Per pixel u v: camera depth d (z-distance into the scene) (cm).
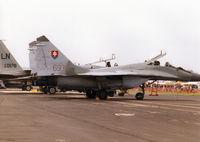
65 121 1100
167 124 1059
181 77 2992
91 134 831
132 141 741
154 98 3325
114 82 2811
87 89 2950
